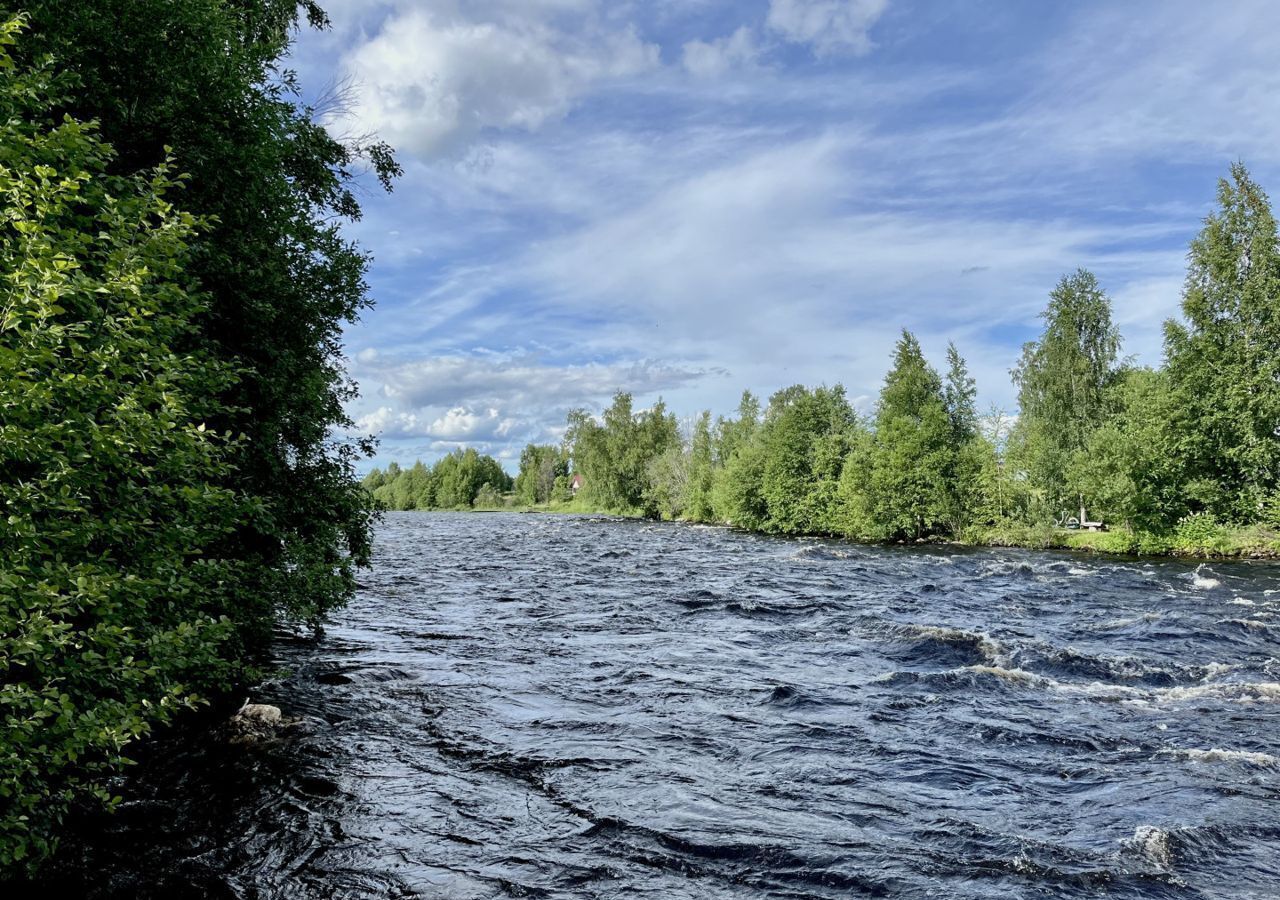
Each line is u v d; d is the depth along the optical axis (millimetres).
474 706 12211
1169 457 41750
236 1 13492
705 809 8305
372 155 16562
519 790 8805
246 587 11047
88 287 5387
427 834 7625
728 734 10969
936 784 9109
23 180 5168
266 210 11734
